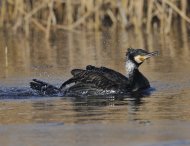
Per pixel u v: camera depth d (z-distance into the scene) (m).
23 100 13.55
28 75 17.02
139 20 25.66
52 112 12.19
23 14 26.20
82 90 14.38
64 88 14.41
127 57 15.19
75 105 12.91
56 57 20.31
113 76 14.64
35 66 18.59
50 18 25.45
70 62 19.22
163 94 14.02
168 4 25.56
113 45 22.58
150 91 14.50
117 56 20.12
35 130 10.80
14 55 21.06
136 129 10.70
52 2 25.73
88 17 26.55
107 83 14.45
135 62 15.11
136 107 12.56
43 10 26.91
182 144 9.68
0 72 17.69
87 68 14.94
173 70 17.28
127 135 10.31
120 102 13.23
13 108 12.66
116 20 26.80
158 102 13.05
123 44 22.69
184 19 26.16
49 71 17.62
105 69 14.86
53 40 24.34
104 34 25.34
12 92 14.41
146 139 10.03
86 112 12.14
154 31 25.94
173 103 12.88
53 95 14.20
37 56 20.64
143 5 26.53
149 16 25.38
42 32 26.11
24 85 15.34
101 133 10.48
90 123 11.21
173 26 26.66
